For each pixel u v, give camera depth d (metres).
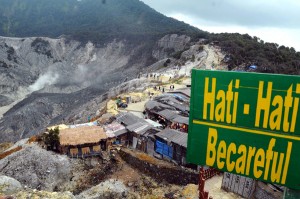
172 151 40.25
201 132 11.23
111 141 46.16
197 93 11.06
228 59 124.94
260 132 10.41
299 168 10.10
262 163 10.53
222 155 11.03
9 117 138.00
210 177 31.53
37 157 37.59
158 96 69.38
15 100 190.12
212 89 10.82
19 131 127.31
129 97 70.81
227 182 28.62
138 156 42.56
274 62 132.00
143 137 45.00
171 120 51.78
